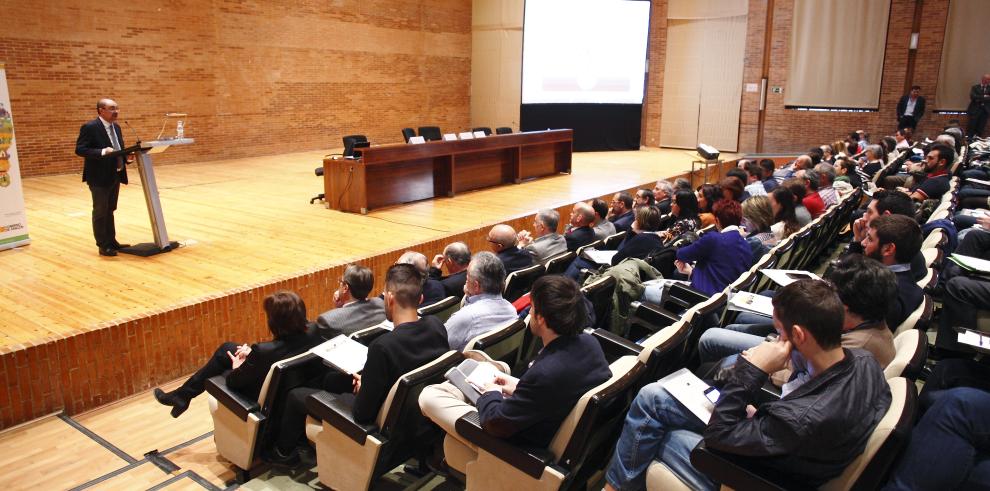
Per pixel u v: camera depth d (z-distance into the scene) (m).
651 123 17.61
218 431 3.38
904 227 3.27
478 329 3.46
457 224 7.95
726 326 3.96
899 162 10.74
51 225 7.37
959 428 2.08
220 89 12.83
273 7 13.44
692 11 16.77
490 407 2.50
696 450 2.22
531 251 5.50
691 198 6.06
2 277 5.46
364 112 15.52
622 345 3.26
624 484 2.50
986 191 7.28
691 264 4.77
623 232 5.79
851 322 2.66
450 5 17.00
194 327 4.82
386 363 2.79
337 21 14.62
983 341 2.71
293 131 14.23
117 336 4.37
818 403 2.02
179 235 7.09
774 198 5.74
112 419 4.12
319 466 3.08
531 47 15.61
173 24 11.92
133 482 3.34
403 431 2.88
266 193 9.75
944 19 14.63
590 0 15.76
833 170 7.64
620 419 2.77
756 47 16.17
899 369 2.43
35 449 3.69
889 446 1.96
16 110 10.24
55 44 10.48
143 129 11.76
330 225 7.77
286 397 3.18
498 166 11.19
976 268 3.64
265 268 5.84
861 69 15.54
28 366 3.97
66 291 5.10
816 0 15.61
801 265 6.12
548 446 2.47
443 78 17.19
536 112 15.98
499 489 2.55
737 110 16.69
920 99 14.46
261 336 5.31
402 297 3.03
